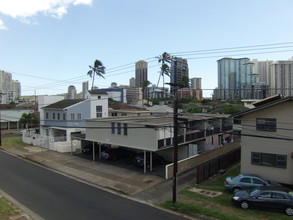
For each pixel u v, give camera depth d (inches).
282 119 808.9
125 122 1045.2
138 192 763.4
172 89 687.7
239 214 588.7
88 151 1306.6
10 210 556.7
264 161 845.8
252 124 858.1
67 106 1606.8
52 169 1037.8
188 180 882.8
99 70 2691.9
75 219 554.9
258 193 625.6
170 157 1169.4
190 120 1151.6
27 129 2055.9
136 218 571.5
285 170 810.2
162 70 2215.8
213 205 649.0
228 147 1350.9
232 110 2128.4
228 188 751.1
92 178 902.4
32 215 568.4
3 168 1042.1
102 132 1151.0
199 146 1326.3
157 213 606.9
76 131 1630.2
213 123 1417.3
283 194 607.8
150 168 995.3
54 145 1421.0
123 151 1211.9
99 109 1748.3
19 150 1443.2
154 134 959.0
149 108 2433.6
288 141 802.8
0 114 2409.0
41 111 1846.7
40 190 762.2
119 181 867.4
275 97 941.8
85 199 693.9
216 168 983.6
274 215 587.5
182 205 637.3
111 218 566.9
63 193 740.7
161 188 799.7
